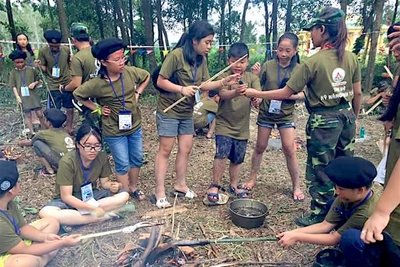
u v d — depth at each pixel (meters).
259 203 3.26
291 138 3.44
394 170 1.55
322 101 2.75
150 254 2.37
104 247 2.73
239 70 3.12
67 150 4.16
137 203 3.49
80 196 3.07
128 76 3.23
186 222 3.11
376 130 6.13
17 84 5.67
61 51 5.56
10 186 2.19
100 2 13.01
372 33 8.52
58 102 5.74
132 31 12.83
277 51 3.34
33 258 2.26
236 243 2.78
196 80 3.19
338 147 2.91
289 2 11.38
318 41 2.77
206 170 4.37
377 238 1.57
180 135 3.44
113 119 3.21
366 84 8.77
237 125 3.35
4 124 6.45
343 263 2.18
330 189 2.85
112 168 4.41
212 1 13.27
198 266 2.47
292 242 2.26
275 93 2.94
